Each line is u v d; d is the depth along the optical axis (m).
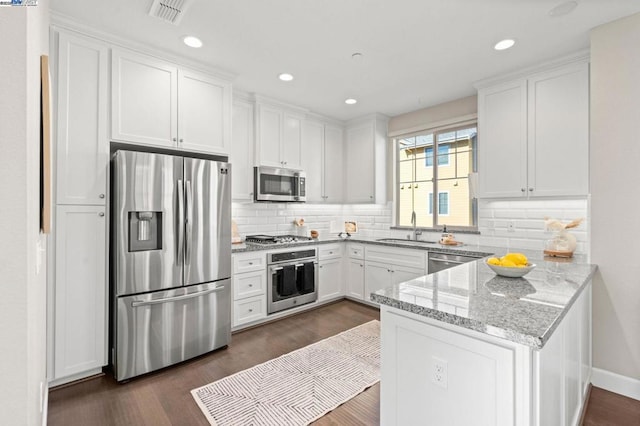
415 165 4.23
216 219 2.71
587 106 2.45
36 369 1.15
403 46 2.46
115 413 1.87
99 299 2.25
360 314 3.69
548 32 2.24
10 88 0.79
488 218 3.35
